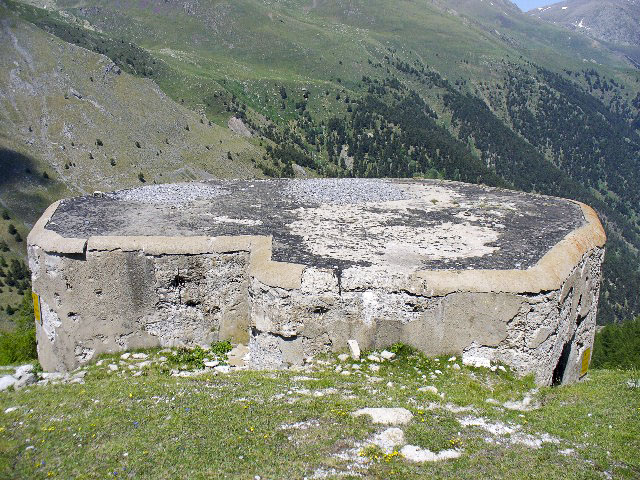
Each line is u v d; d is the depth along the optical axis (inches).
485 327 560.4
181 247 629.3
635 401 500.7
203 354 633.0
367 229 732.0
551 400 510.0
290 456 378.9
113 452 394.6
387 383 519.2
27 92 5984.3
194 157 5890.8
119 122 5974.4
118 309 639.8
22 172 4980.3
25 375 609.9
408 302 560.4
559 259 607.8
